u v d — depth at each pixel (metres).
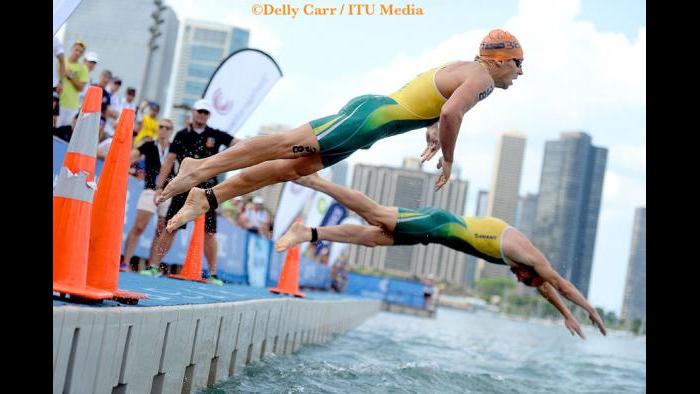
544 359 13.09
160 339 4.04
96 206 3.84
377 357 9.08
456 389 6.67
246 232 14.64
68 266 3.51
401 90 4.89
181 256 11.64
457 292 125.06
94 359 3.24
